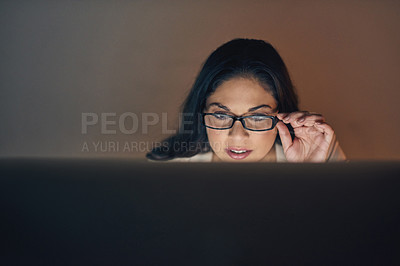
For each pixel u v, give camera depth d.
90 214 0.22
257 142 1.10
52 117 1.75
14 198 0.23
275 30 1.61
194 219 0.22
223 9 1.61
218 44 1.61
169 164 0.28
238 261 0.18
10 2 1.77
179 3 1.64
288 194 0.22
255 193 0.24
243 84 1.08
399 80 1.61
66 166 0.28
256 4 1.61
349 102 1.62
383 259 0.18
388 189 0.22
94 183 0.24
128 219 0.22
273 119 1.07
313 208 0.22
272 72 1.12
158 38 1.66
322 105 1.62
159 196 0.22
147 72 1.68
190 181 0.25
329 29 1.61
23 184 0.24
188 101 1.37
